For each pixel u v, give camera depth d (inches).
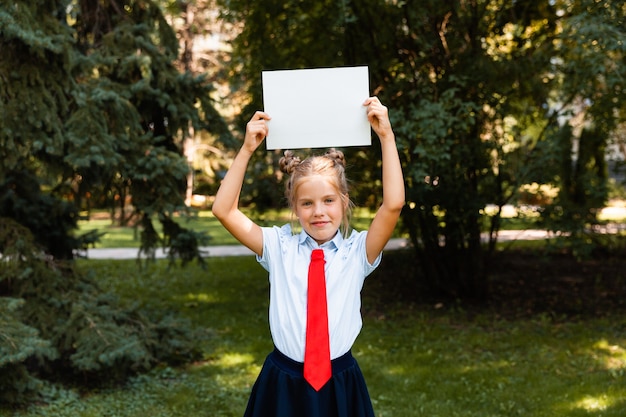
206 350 225.1
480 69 251.4
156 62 208.2
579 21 202.8
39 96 169.5
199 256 230.4
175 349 204.8
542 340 233.6
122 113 192.4
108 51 202.1
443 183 260.5
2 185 209.3
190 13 706.2
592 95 246.8
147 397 176.9
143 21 216.1
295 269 83.9
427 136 225.1
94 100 179.8
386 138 81.8
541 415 164.2
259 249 87.0
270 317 84.4
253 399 84.6
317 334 80.5
